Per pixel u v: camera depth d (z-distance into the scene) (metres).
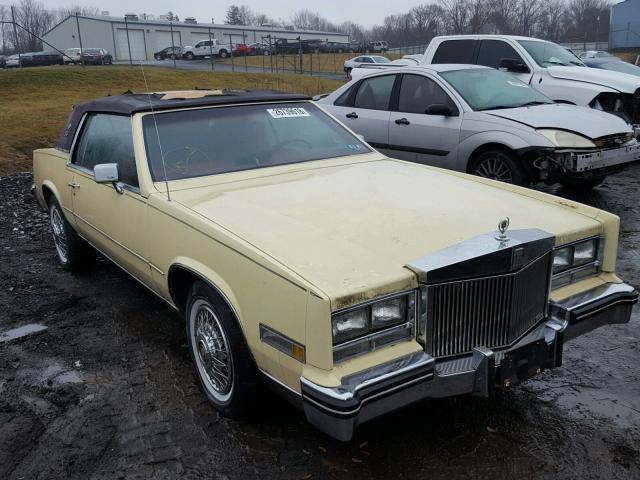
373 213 3.10
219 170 3.81
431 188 3.57
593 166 6.41
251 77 30.66
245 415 3.04
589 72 8.95
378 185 3.63
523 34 55.31
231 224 2.99
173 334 4.18
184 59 50.69
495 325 2.63
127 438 3.01
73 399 3.38
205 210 3.21
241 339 2.82
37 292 5.03
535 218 3.09
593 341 3.92
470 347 2.62
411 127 7.44
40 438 3.03
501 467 2.71
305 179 3.76
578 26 64.38
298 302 2.38
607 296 2.98
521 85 7.67
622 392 3.30
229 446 2.92
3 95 22.11
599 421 3.04
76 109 5.16
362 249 2.67
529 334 2.79
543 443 2.87
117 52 51.19
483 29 50.00
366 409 2.31
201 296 3.09
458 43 9.98
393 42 76.69
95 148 4.48
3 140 12.88
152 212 3.51
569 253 3.00
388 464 2.75
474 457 2.79
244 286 2.70
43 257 6.00
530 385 3.40
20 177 10.29
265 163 3.97
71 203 4.82
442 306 2.52
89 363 3.80
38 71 26.31
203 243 3.01
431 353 2.55
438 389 2.52
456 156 7.03
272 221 3.02
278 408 3.21
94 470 2.78
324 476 2.69
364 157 4.36
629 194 7.90
